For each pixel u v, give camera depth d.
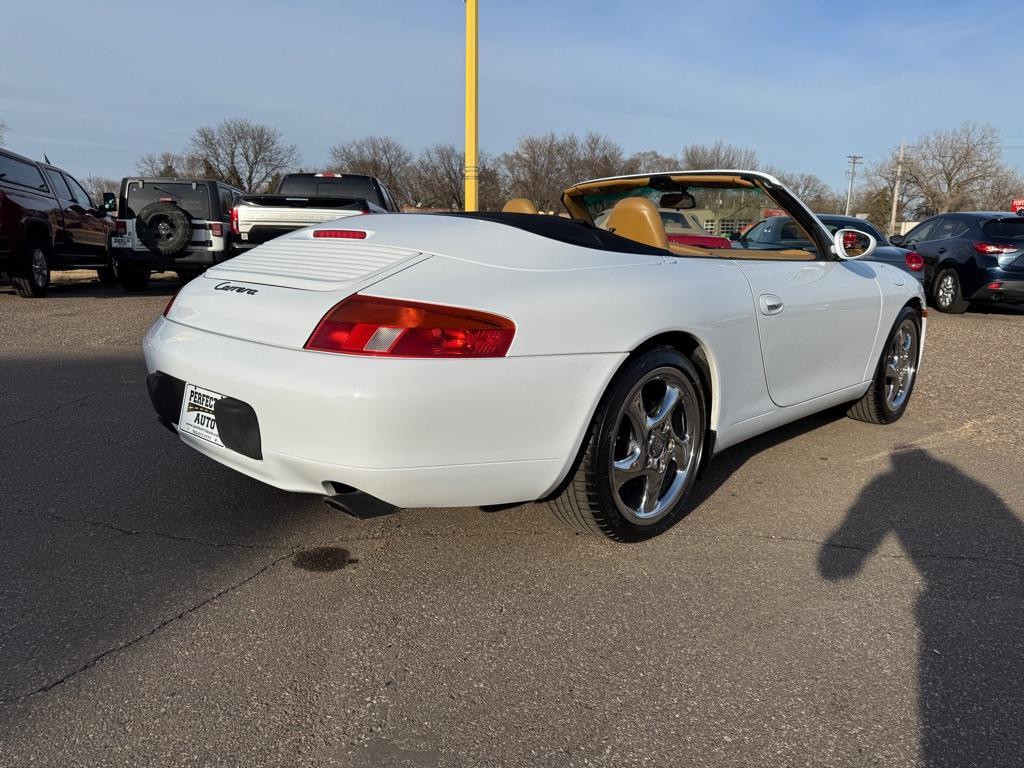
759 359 3.13
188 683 1.95
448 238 2.53
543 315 2.29
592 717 1.85
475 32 12.09
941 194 61.78
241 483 3.32
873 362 4.12
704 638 2.20
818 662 2.10
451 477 2.23
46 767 1.65
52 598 2.33
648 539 2.84
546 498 2.64
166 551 2.67
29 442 3.85
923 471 3.69
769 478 3.57
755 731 1.81
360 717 1.84
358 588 2.45
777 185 3.43
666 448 2.82
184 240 10.49
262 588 2.43
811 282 3.46
